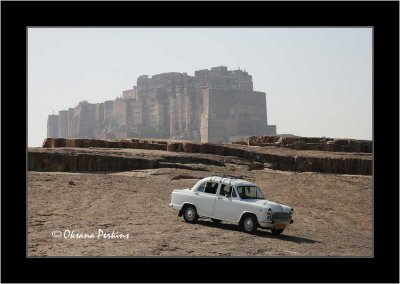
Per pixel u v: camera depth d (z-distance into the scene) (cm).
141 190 3000
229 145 5981
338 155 5875
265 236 1809
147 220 2000
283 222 1784
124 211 2225
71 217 1998
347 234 2300
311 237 2044
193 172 4053
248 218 1780
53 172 3609
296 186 3962
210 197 1869
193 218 1916
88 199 2491
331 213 2992
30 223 1816
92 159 3962
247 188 1855
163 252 1459
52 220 1908
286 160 5469
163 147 5644
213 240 1650
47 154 3788
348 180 4516
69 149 4353
